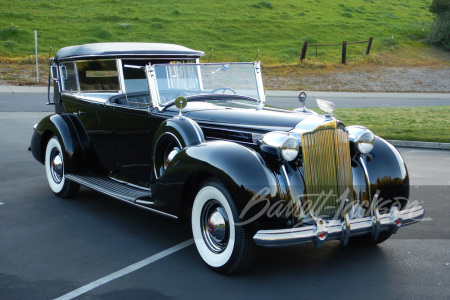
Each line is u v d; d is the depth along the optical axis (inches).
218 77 201.5
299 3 1774.1
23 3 1398.9
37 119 482.3
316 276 146.5
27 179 264.4
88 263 154.6
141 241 175.0
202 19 1413.6
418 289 137.4
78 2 1485.0
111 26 1230.9
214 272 148.8
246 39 1282.0
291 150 140.6
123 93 203.0
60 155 227.3
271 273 148.6
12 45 1003.3
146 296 132.3
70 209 213.2
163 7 1513.3
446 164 317.4
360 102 762.2
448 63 1249.4
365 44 1348.4
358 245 173.8
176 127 163.8
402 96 860.6
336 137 151.3
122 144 205.3
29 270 148.9
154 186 163.6
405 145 393.7
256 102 199.2
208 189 146.9
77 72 228.8
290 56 1171.9
